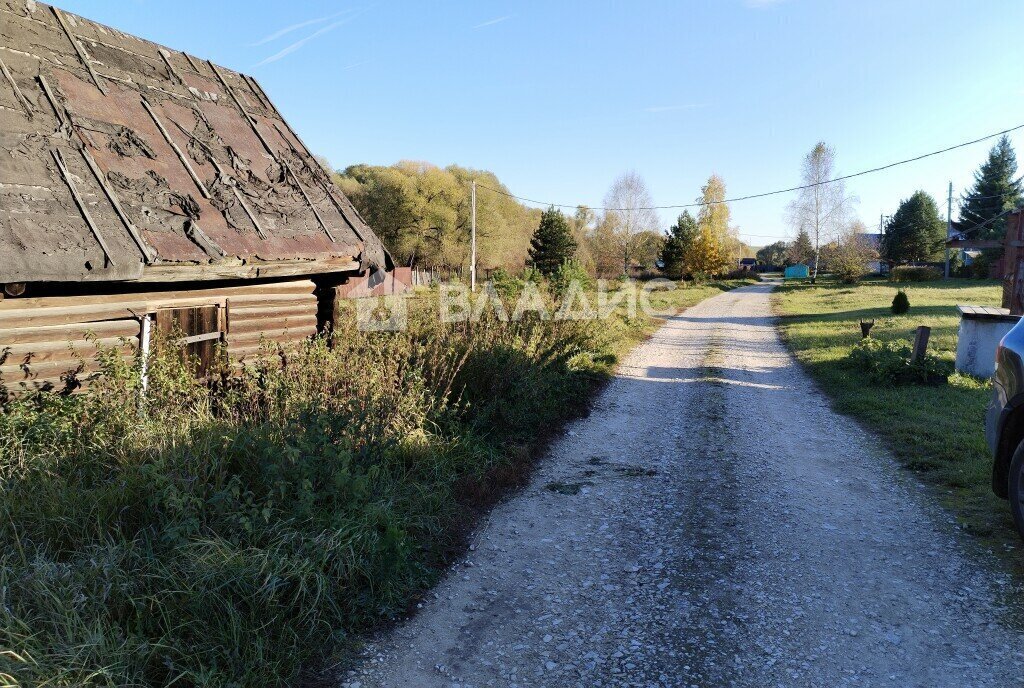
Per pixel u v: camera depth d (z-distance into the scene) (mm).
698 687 3166
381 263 8609
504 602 4031
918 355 10906
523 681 3232
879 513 5383
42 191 4883
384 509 4516
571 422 8766
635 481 6328
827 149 58875
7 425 4203
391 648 3494
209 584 3355
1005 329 11203
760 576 4316
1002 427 4590
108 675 2734
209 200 6527
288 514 4039
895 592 4051
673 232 58062
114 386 4859
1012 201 53156
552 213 47125
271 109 9438
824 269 70938
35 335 5121
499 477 6168
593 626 3746
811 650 3457
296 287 8477
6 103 5320
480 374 8195
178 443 4355
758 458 7047
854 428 8344
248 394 5676
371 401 5969
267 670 3115
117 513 3723
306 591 3471
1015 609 3771
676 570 4430
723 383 11680
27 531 3537
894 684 3154
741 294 44094
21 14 6438
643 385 11555
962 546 4641
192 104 7836
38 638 2869
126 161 5988
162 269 5332
